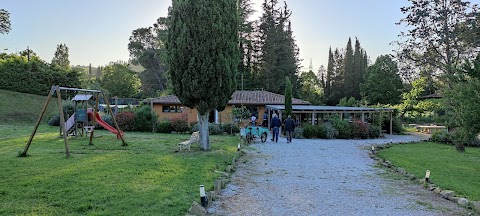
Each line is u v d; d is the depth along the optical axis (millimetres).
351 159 15547
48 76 43312
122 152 14562
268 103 36500
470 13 25953
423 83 34219
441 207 7934
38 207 6461
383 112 32844
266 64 57625
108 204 6793
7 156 12750
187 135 24344
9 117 33750
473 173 12688
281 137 26297
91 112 20641
